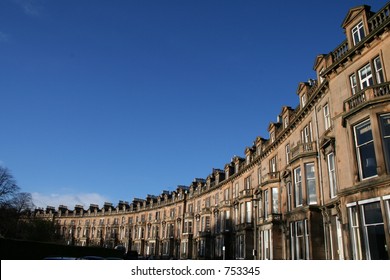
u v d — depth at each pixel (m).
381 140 16.19
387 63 17.59
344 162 19.20
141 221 90.56
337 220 21.59
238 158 48.88
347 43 21.44
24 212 63.47
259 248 34.59
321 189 23.75
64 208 121.69
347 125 18.48
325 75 22.62
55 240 73.69
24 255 30.84
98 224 106.50
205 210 58.47
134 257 50.78
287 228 27.73
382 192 15.78
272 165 35.53
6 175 55.38
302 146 25.95
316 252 22.98
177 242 71.31
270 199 32.56
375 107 16.69
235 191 48.59
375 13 19.16
